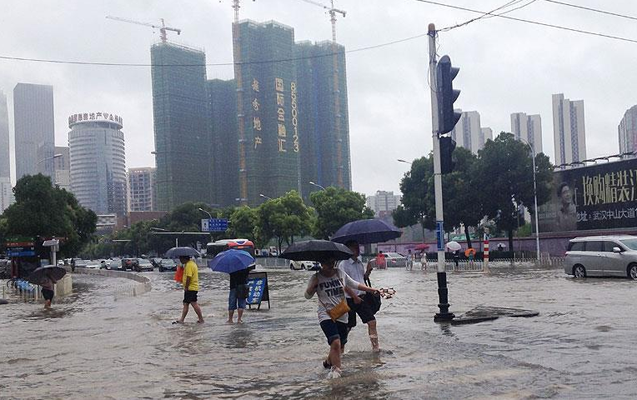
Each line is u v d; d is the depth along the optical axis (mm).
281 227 71312
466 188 52844
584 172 51875
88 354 10531
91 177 177125
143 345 11336
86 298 27047
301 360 9062
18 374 8844
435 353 9039
